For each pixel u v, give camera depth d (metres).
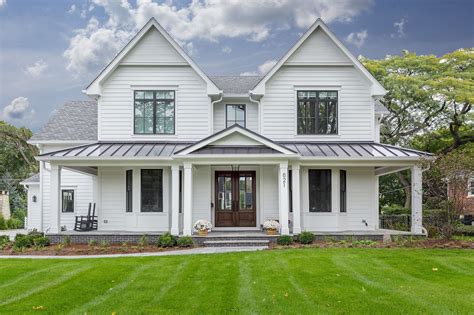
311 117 20.48
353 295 8.72
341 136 20.42
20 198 44.72
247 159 17.62
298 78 20.55
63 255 15.02
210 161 17.64
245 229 19.75
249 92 20.55
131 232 19.00
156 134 20.39
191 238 16.98
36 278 10.55
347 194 20.23
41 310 8.11
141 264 12.20
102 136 20.33
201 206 19.98
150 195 19.91
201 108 20.47
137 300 8.68
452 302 8.21
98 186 20.33
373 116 20.53
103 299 8.80
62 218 23.27
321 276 10.29
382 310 7.80
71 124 24.59
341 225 19.73
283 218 17.59
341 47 20.36
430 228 18.20
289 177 20.00
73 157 17.83
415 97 32.41
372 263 11.73
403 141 35.84
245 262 12.28
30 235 17.84
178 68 20.53
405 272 10.70
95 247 16.52
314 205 19.67
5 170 50.97
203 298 8.73
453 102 31.69
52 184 18.08
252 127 21.38
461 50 34.09
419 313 7.62
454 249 14.04
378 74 35.28
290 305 8.15
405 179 34.94
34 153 51.62
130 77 20.48
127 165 18.25
